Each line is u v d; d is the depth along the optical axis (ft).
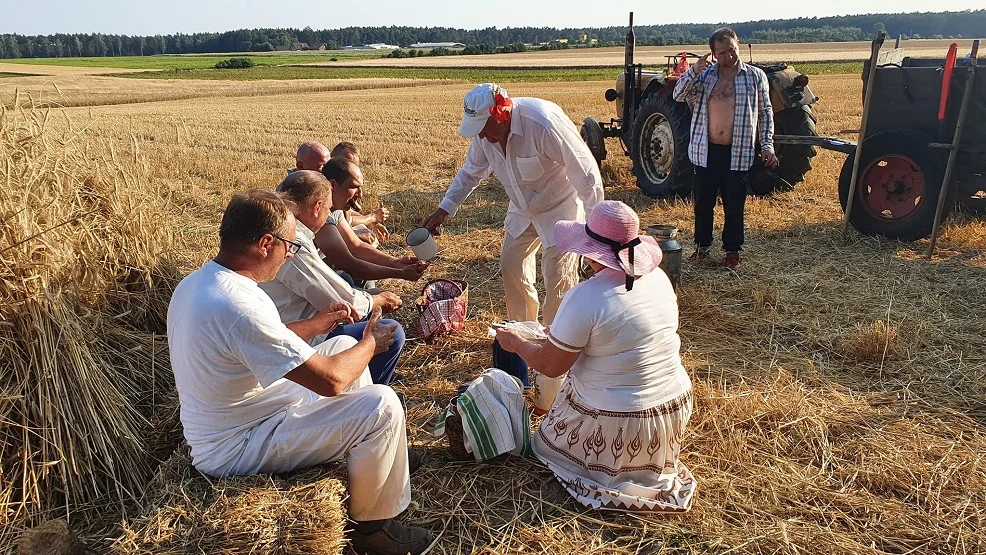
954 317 15.42
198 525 7.49
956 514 9.22
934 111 19.67
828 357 13.88
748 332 15.08
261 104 88.89
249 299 7.83
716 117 18.29
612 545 8.80
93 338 11.10
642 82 30.78
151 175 15.98
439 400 12.50
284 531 7.39
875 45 19.71
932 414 11.63
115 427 9.95
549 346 9.18
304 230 11.22
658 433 9.27
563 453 9.85
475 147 14.16
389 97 97.25
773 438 10.93
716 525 9.05
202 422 8.29
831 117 50.70
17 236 9.66
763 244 21.22
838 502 9.51
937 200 19.38
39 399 9.26
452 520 9.32
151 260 13.93
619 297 8.85
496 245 22.11
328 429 8.11
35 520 9.07
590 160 12.44
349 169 13.55
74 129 14.26
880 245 20.57
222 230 8.18
